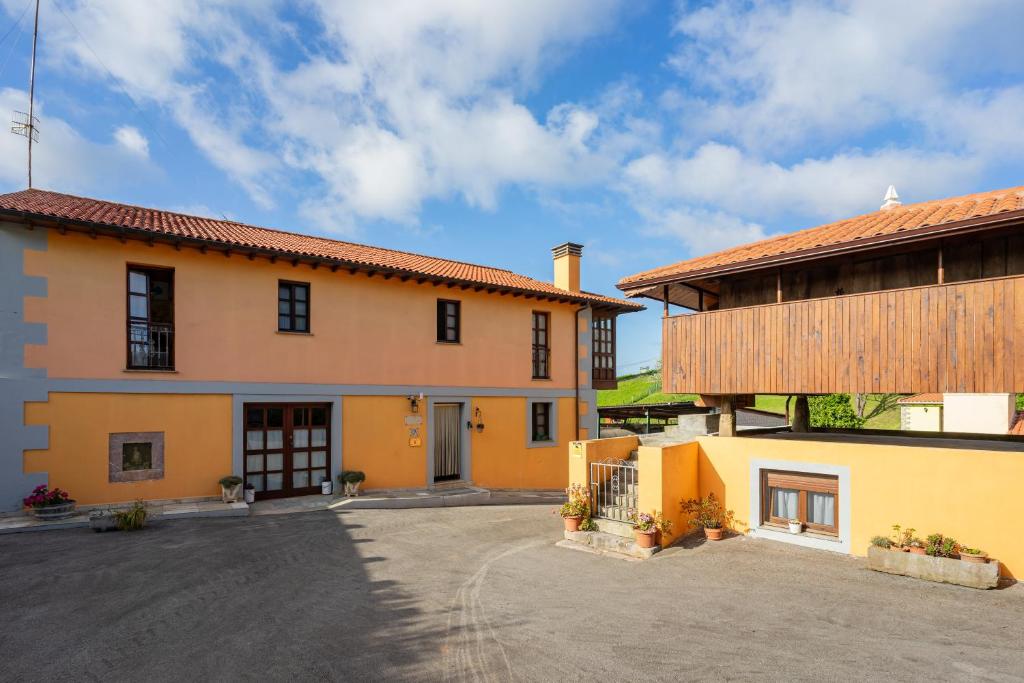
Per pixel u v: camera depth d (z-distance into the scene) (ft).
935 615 18.31
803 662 15.28
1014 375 20.53
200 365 35.04
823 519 26.22
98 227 30.42
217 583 21.72
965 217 21.33
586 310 56.70
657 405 63.46
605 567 24.80
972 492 21.93
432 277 43.06
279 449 38.42
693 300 38.40
